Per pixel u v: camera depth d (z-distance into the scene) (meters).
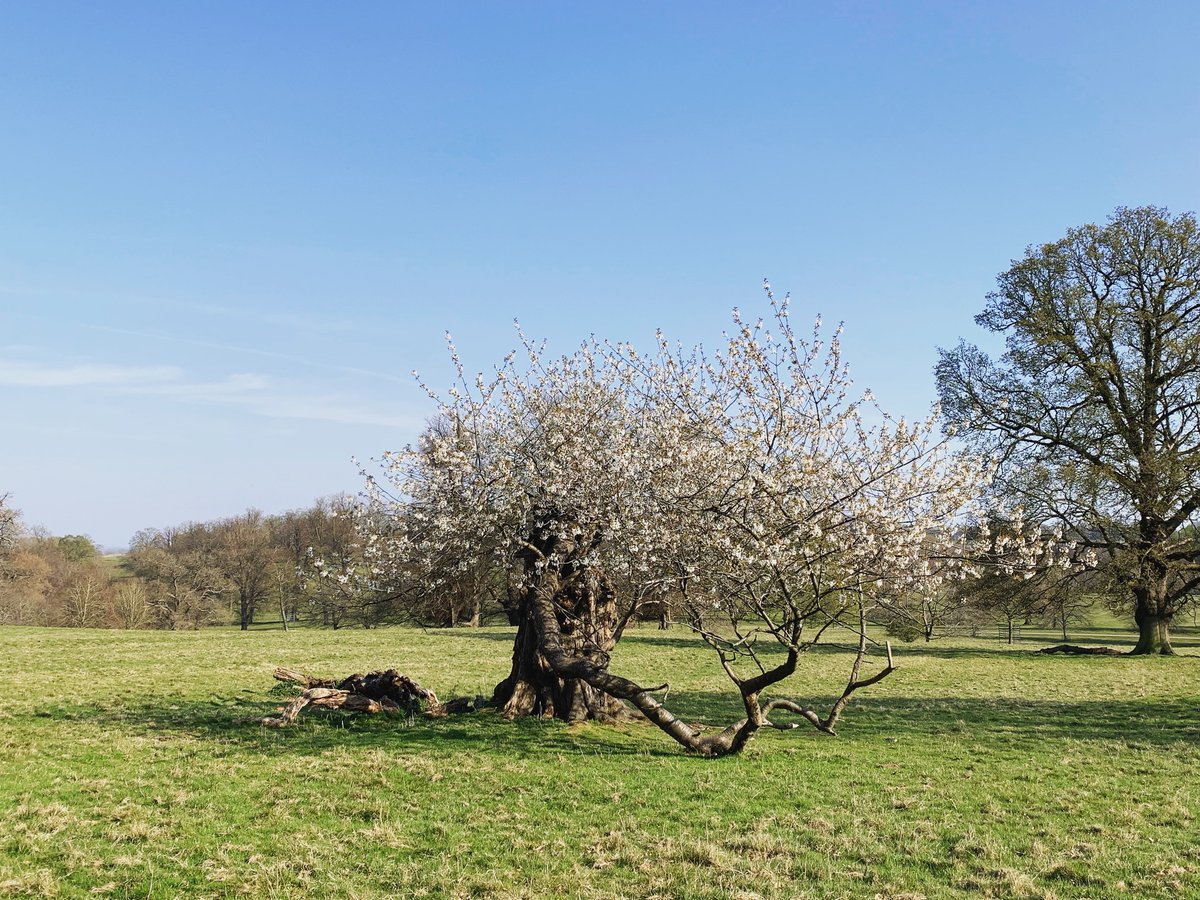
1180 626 63.56
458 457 16.03
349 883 8.35
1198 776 13.64
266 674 25.77
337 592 18.88
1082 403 36.53
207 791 11.83
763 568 13.99
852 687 15.20
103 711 18.59
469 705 18.52
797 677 29.59
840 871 8.84
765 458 14.57
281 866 8.75
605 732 16.48
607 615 17.78
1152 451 34.72
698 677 28.95
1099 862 9.04
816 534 13.53
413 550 16.95
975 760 14.98
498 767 13.50
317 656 31.86
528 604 17.38
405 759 13.95
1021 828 10.48
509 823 10.52
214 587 68.81
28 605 62.34
